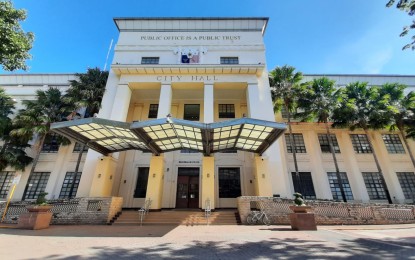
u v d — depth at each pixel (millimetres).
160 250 5113
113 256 4527
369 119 18219
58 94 18359
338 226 10594
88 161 15289
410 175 19016
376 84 22453
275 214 11414
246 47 19922
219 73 18203
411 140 20281
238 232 8195
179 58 19234
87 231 8523
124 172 17359
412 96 18531
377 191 18500
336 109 18266
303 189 18391
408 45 8133
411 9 7535
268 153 15586
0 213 11594
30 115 16594
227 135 12227
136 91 19359
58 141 17844
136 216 12109
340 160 19453
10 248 5152
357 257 4301
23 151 17656
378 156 19750
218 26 21016
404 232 8172
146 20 21062
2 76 22406
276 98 18844
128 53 19625
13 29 8805
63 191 17672
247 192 16641
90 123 10250
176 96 20188
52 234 7664
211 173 14164
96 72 19156
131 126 10352
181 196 16922
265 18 21094
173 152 17984
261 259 4266
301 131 20453
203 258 4371
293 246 5480
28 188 17734
